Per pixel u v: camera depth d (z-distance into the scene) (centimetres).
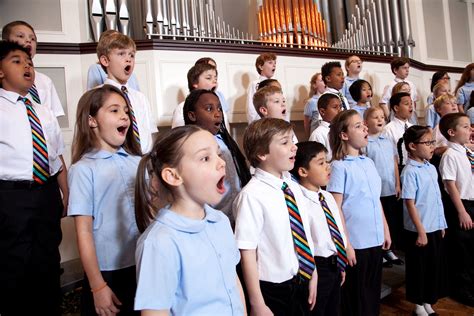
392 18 487
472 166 249
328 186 199
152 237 99
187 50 346
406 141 233
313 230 168
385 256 293
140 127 207
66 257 289
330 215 173
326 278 166
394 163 281
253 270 141
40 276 176
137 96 214
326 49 443
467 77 405
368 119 270
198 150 102
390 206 278
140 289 95
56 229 187
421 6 551
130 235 139
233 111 369
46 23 338
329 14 489
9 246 169
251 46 378
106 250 135
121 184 140
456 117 249
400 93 312
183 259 100
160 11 355
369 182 199
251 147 155
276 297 146
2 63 176
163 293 96
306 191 173
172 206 107
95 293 125
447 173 248
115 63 200
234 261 113
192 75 245
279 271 146
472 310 233
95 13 343
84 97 141
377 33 477
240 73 373
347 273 194
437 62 566
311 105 363
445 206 260
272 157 152
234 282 110
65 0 344
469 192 247
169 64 338
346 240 181
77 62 331
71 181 134
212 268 104
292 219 150
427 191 226
